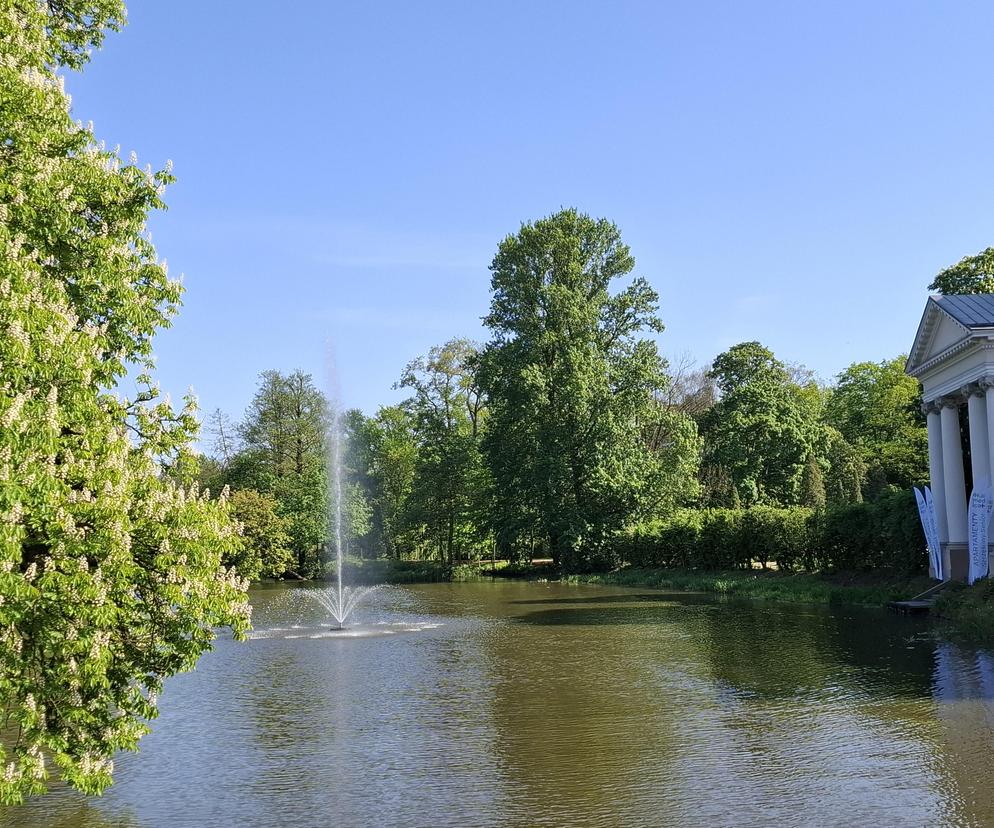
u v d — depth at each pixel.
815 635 26.52
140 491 10.16
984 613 25.19
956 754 12.92
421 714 16.41
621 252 61.19
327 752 13.84
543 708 16.67
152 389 11.76
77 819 10.90
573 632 28.78
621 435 58.50
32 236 10.32
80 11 16.47
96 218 11.85
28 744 9.55
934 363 37.56
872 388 77.94
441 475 69.19
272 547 61.50
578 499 60.34
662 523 57.72
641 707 16.56
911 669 20.00
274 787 12.06
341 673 21.30
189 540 10.02
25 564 9.78
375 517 76.81
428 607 39.56
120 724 9.97
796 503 65.50
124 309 11.28
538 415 58.44
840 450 68.88
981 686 17.75
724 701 17.00
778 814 10.51
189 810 11.17
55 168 10.65
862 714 15.62
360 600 44.62
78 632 9.07
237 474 71.50
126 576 9.47
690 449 61.44
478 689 18.80
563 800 11.19
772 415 67.25
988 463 34.47
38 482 8.45
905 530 38.31
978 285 46.88
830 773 12.12
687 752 13.34
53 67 14.67
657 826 10.20
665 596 43.41
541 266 60.12
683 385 85.06
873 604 35.28
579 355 56.84
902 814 10.43
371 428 79.31
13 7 12.16
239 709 17.25
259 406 72.62
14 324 8.53
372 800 11.40
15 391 8.66
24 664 9.10
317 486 68.94
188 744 14.55
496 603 41.31
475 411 75.12
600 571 60.28
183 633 10.73
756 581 45.62
